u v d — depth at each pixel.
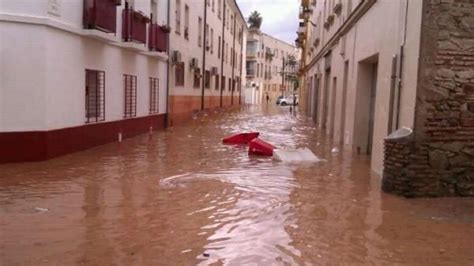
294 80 82.81
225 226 6.06
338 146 15.30
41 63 10.86
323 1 25.47
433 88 7.64
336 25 18.81
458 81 7.66
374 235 5.77
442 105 7.69
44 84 10.94
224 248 5.25
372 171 10.37
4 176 9.32
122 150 13.48
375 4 10.87
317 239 5.59
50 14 11.01
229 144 15.30
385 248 5.31
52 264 4.77
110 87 15.07
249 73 68.81
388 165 8.18
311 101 31.98
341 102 16.02
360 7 12.18
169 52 22.19
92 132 13.69
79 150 12.89
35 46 10.77
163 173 9.80
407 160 7.75
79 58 12.71
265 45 75.00
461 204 7.36
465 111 7.71
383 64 9.83
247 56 68.62
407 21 8.30
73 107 12.47
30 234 5.68
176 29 23.48
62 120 11.88
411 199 7.69
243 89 59.06
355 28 13.59
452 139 7.73
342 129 16.02
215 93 37.38
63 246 5.28
